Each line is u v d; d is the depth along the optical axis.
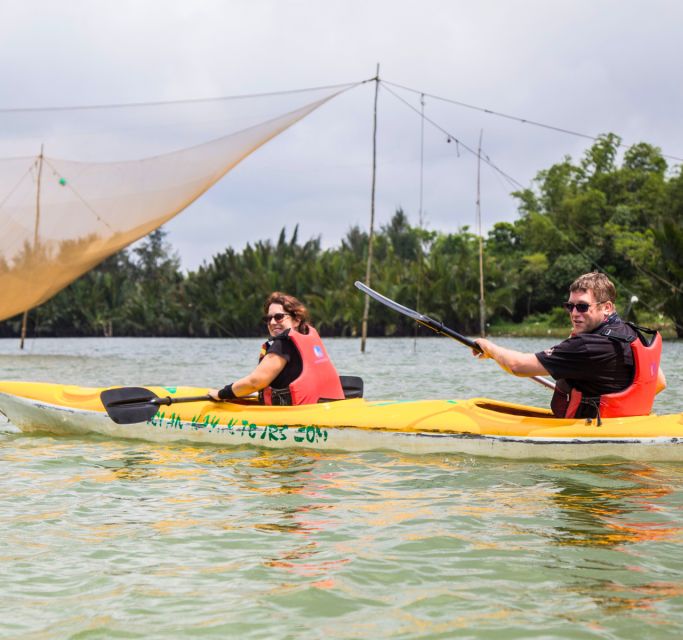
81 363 16.88
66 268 14.24
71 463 4.92
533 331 37.72
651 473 4.51
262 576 2.84
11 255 13.48
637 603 2.58
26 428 6.25
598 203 43.69
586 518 3.56
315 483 4.32
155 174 12.52
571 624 2.43
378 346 26.14
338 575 2.85
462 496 4.00
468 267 38.94
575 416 4.94
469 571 2.88
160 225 13.92
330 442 5.33
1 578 2.84
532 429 4.95
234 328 42.22
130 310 46.94
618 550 3.10
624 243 39.19
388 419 5.24
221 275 43.25
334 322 38.72
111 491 4.14
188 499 3.96
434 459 4.98
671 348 21.23
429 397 8.82
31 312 47.97
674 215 42.53
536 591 2.69
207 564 2.97
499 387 10.00
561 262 42.03
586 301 4.70
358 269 39.19
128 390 5.95
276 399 5.61
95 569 2.92
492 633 2.37
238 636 2.37
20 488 4.21
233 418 5.57
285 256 43.66
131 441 5.74
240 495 4.05
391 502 3.88
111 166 12.34
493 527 3.42
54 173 12.41
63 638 2.36
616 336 4.72
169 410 5.72
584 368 4.71
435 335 38.50
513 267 42.03
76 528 3.44
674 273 27.39
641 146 47.59
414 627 2.42
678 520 3.52
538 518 3.56
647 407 4.91
